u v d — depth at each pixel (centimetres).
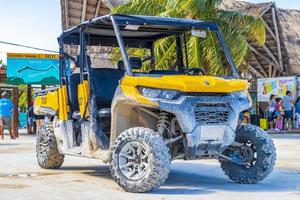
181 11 1969
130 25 781
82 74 824
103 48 919
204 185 789
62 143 909
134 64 798
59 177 880
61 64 900
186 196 685
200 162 1110
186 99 693
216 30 823
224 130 717
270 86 2659
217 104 714
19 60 2353
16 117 2173
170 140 711
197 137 700
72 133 871
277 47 2750
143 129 698
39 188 757
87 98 809
